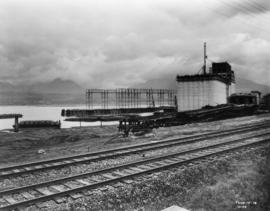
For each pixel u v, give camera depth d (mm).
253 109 38250
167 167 10227
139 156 12961
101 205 7566
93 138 22594
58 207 7234
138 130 22859
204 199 8031
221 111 33031
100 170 9781
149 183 8891
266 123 25312
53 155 15062
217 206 7625
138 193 8320
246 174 9641
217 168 10688
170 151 13938
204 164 10797
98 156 12898
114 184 8648
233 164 11078
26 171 10273
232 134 19000
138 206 7797
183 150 13977
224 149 13266
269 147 13852
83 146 17812
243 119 30969
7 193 7941
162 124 26531
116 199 7910
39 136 25328
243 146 13648
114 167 10148
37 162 11578
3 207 6918
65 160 12305
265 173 9758
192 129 23453
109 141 19234
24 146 20203
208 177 9922
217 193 8312
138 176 9352
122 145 16922
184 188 9047
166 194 8633
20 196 7949
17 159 14516
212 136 17688
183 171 9961
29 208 7137
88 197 7789
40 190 8250
